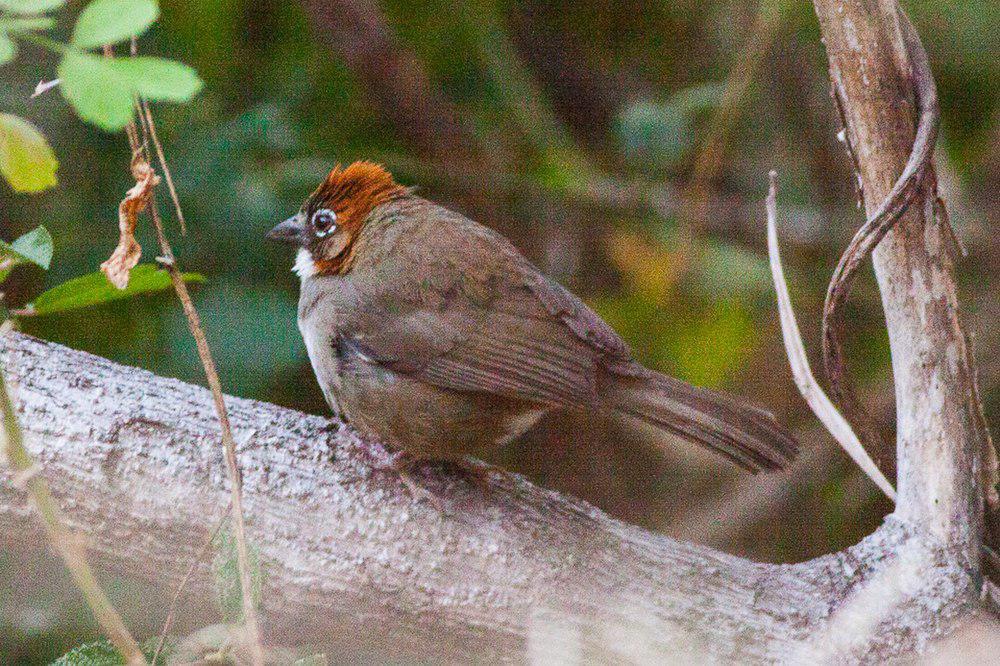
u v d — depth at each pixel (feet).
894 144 28.19
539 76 51.26
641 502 50.55
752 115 49.70
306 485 27.07
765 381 49.08
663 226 47.91
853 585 26.94
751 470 29.58
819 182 49.57
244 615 23.16
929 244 28.37
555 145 48.03
